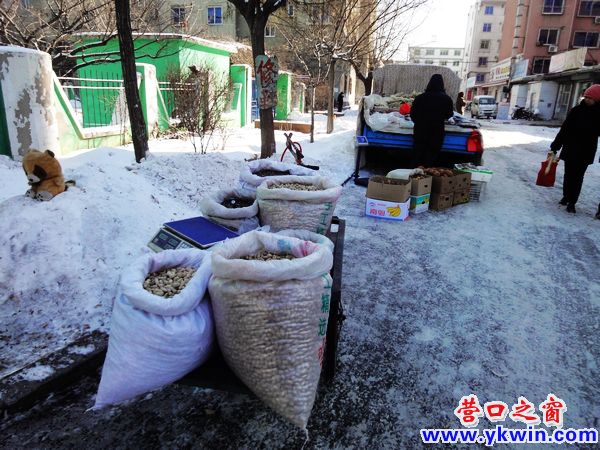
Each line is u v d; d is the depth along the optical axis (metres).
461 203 6.70
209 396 2.51
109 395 1.83
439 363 2.88
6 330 2.78
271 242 2.12
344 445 2.21
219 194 3.26
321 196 2.87
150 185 4.56
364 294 3.78
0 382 2.34
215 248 1.99
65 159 7.73
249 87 17.20
